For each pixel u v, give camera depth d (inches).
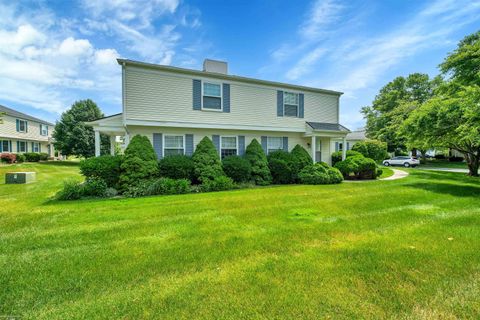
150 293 97.3
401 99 1234.6
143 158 372.8
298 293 96.3
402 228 175.9
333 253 133.7
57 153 1334.9
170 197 316.8
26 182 465.1
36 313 86.5
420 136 390.6
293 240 154.9
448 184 401.1
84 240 156.9
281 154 489.4
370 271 113.1
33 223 196.1
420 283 102.7
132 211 235.1
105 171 354.3
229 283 104.2
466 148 496.1
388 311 85.4
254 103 498.6
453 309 86.0
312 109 567.8
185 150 455.8
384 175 593.6
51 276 111.1
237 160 434.0
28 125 1099.9
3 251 139.5
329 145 621.3
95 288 101.6
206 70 490.0
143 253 136.0
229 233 169.3
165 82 420.2
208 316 83.7
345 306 88.0
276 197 303.0
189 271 115.6
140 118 402.6
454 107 328.2
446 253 131.2
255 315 83.9
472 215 209.0
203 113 449.7
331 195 314.5
